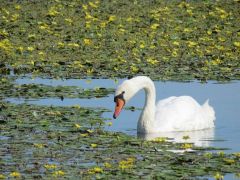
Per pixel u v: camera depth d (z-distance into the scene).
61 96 17.91
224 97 18.42
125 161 12.68
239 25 28.80
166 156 13.24
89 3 32.91
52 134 14.66
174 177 11.98
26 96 18.08
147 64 21.91
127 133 15.48
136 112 17.16
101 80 20.06
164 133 15.70
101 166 12.59
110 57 23.00
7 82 19.75
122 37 26.30
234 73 20.89
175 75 20.53
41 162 12.84
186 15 30.88
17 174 11.98
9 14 30.89
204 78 20.11
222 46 24.20
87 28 27.97
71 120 15.83
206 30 27.69
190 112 16.17
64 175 12.06
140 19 29.94
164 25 28.67
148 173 12.17
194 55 23.22
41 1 34.41
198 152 13.70
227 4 33.59
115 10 32.12
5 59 22.84
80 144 14.01
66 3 33.75
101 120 15.91
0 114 16.19
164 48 24.39
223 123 16.59
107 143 14.13
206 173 12.24
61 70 21.28
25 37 26.36
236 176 12.21
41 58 22.92
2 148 13.72
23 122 15.56
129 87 15.66
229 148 14.23
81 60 22.62
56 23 28.80
